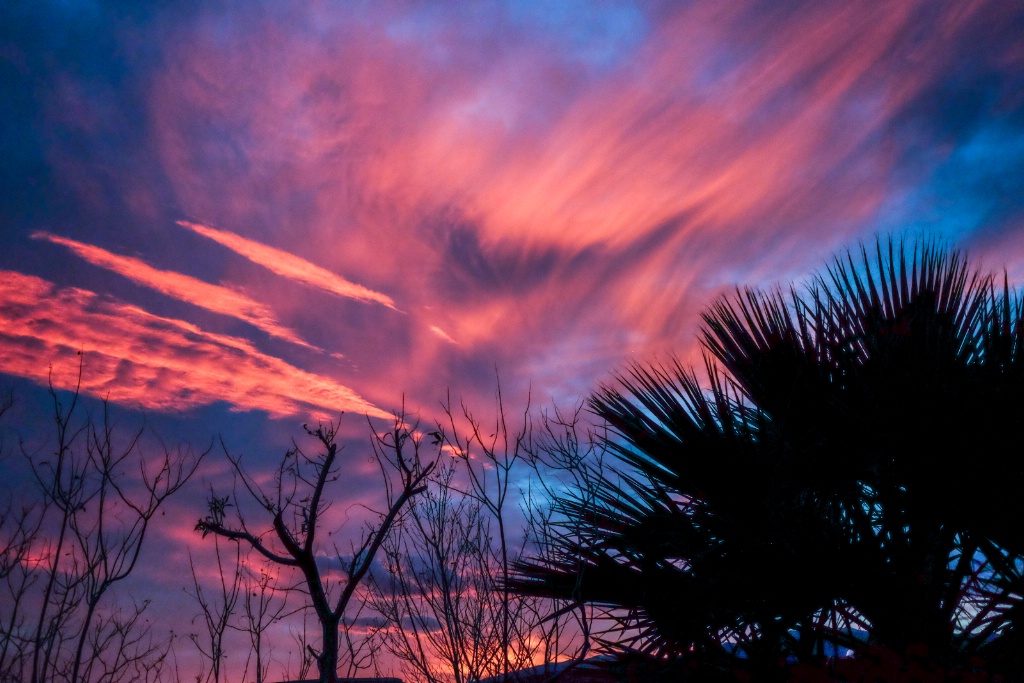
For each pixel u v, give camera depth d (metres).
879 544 2.84
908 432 2.68
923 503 2.77
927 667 2.49
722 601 2.73
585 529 3.28
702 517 3.03
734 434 3.09
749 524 2.89
